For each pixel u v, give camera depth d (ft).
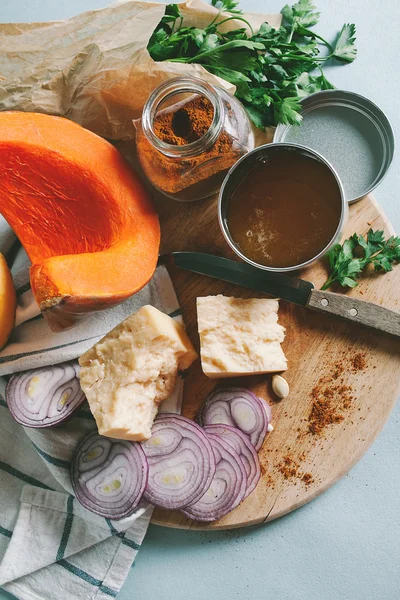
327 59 1.94
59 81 1.83
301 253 1.69
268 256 1.71
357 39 2.00
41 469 1.90
